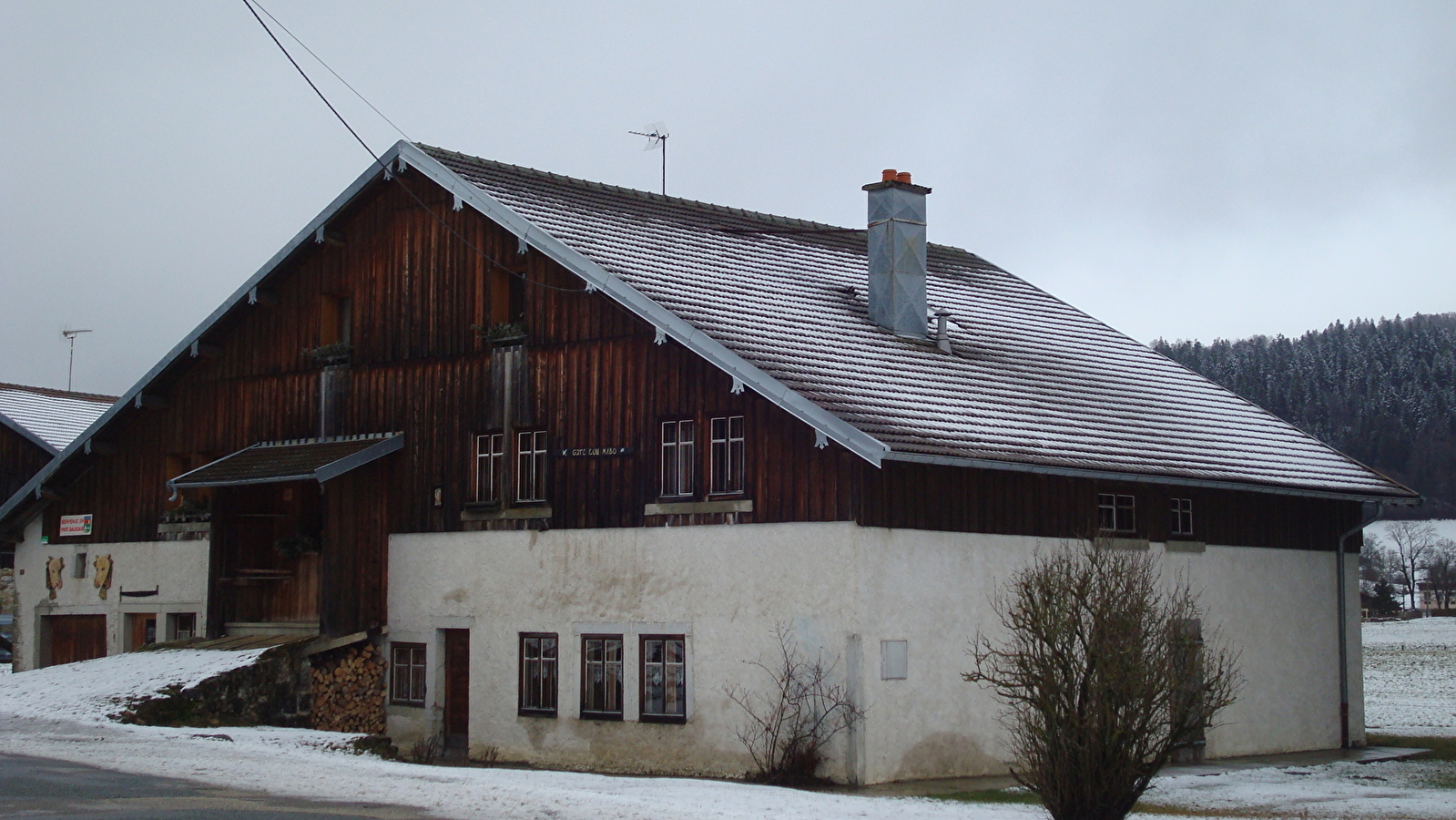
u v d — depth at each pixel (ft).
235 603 81.46
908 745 59.47
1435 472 338.75
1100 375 80.69
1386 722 95.50
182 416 86.99
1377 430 347.56
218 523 81.30
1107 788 45.09
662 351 65.41
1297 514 80.84
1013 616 49.96
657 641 64.59
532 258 70.74
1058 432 67.51
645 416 65.72
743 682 61.05
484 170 75.36
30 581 94.38
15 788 44.06
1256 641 76.89
